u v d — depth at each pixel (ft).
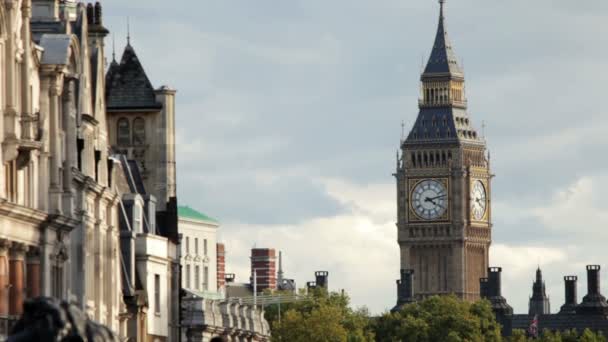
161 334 549.54
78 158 438.81
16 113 369.91
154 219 555.28
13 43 368.48
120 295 492.95
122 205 530.68
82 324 204.85
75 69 435.53
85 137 447.01
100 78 469.98
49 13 428.15
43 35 401.90
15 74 370.53
